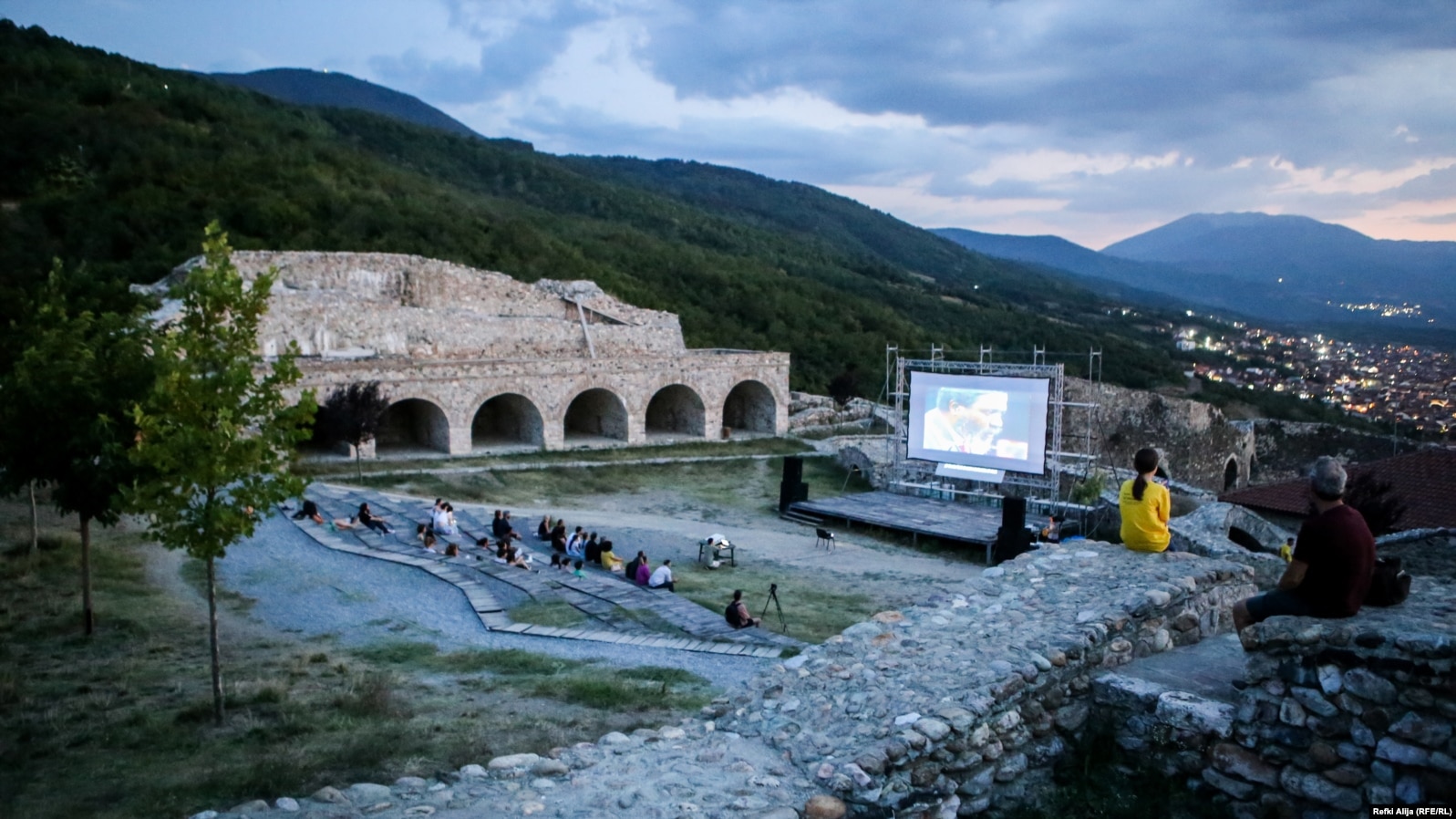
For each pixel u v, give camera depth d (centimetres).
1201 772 702
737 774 688
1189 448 5044
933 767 675
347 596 1916
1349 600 674
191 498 1222
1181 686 777
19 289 2645
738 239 11888
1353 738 626
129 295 2616
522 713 1157
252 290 1236
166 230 5122
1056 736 768
